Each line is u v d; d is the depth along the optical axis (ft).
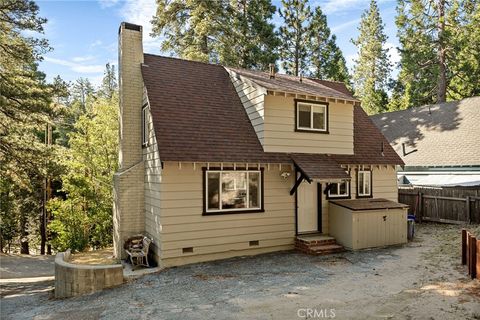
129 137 46.96
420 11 99.40
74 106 155.33
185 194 38.19
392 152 52.95
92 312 26.43
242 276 32.83
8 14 58.03
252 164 40.81
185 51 87.04
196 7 84.28
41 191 88.43
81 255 50.67
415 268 32.35
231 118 44.37
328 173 41.34
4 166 61.21
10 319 27.89
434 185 66.90
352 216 41.39
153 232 40.73
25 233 96.68
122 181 44.45
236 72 48.91
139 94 47.60
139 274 35.68
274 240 42.65
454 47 96.68
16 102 58.80
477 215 53.26
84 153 78.38
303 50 104.73
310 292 27.14
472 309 21.76
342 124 47.78
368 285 28.12
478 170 63.62
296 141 44.16
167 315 24.02
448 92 112.98
